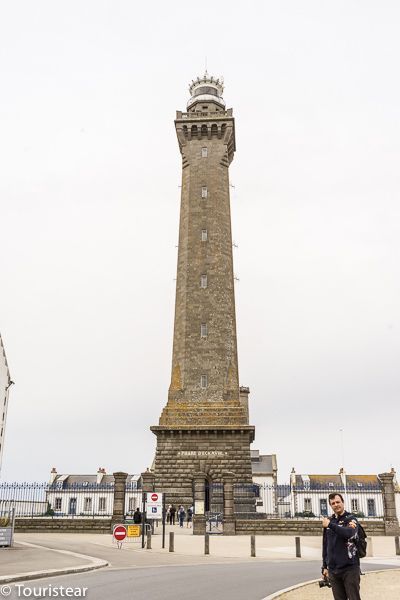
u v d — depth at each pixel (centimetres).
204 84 6888
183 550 2948
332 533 1062
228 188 6156
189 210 5991
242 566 2320
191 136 6331
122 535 2939
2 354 5141
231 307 5659
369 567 2389
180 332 5550
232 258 5928
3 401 5184
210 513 4450
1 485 4109
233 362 5456
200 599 1437
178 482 4953
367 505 7825
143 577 1853
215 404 5244
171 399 5312
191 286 5672
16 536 3588
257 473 7962
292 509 7812
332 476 8631
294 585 1747
